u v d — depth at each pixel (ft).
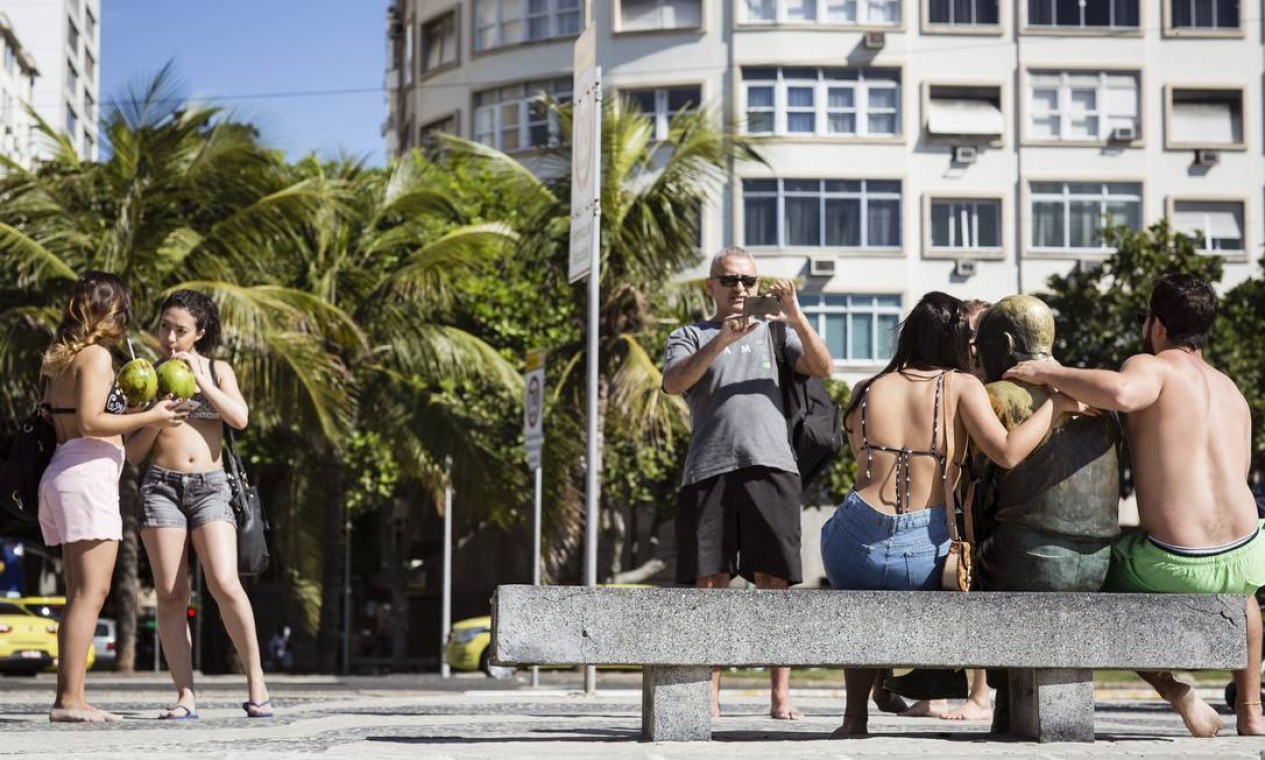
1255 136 156.87
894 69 155.53
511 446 114.11
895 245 154.30
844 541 18.35
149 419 22.27
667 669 16.96
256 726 22.22
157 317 82.99
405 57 193.16
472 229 91.35
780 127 154.51
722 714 28.99
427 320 103.86
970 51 156.04
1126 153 156.15
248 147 81.46
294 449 97.25
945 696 19.44
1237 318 122.52
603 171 79.30
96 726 21.98
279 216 82.99
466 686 69.56
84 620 22.65
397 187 97.50
